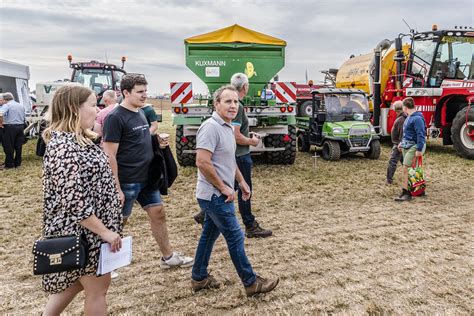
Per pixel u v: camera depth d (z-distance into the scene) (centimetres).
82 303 284
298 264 349
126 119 292
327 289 302
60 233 187
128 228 450
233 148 282
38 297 296
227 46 789
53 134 189
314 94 948
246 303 284
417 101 986
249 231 416
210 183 271
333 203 550
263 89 847
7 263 357
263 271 335
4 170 799
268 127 780
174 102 753
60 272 183
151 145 312
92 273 197
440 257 360
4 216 498
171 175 323
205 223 295
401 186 641
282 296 292
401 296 290
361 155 970
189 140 779
